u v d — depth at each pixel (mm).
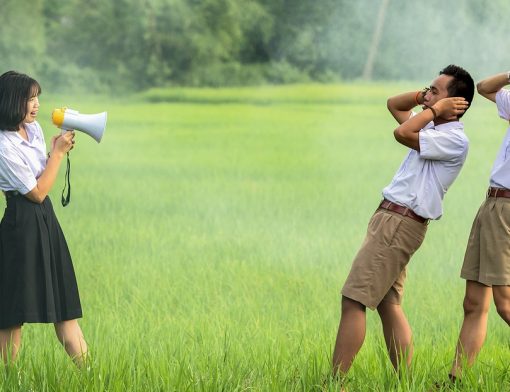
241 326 15367
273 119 79312
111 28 127562
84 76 121812
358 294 11297
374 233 11438
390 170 44219
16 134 11656
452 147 11359
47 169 11695
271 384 10930
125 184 37594
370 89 113688
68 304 11805
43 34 124438
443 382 11273
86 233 25578
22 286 11492
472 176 40688
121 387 10727
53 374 10953
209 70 130500
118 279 19469
